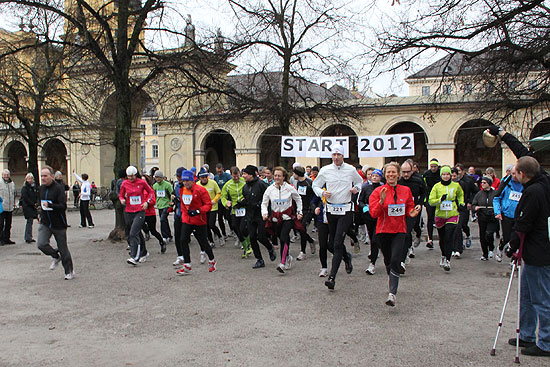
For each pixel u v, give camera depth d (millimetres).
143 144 65375
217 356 4648
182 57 13906
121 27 13094
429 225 11711
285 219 8773
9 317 6098
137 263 9930
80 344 5047
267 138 39500
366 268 9273
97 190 39594
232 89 16141
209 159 47281
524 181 4746
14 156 49469
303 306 6477
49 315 6176
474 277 8383
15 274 8961
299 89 19031
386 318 5883
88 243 13133
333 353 4695
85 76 17750
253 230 9281
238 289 7535
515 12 11148
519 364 4387
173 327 5602
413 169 8562
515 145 5305
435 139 34281
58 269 9461
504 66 12594
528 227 4574
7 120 23656
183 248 8750
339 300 6789
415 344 4938
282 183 8719
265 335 5270
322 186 7609
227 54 15695
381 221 6438
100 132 25734
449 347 4848
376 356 4605
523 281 4836
